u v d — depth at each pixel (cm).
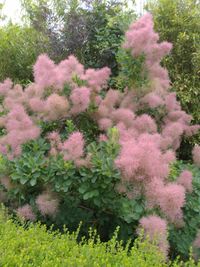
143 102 479
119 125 426
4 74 707
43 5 678
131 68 476
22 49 698
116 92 469
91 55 647
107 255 292
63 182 380
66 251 298
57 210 397
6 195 430
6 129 465
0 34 728
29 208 398
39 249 298
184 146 589
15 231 327
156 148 373
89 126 454
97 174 368
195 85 592
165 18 611
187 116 498
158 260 295
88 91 420
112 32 628
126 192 368
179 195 346
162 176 366
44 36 672
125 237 389
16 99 485
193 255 389
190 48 599
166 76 502
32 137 419
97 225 415
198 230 396
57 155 397
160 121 496
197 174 444
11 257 276
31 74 700
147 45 463
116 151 383
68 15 641
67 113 432
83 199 396
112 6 654
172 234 394
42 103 438
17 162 397
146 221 343
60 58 636
